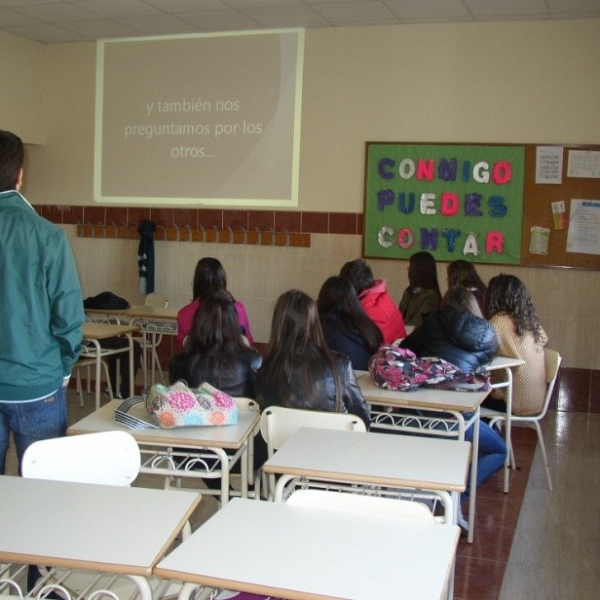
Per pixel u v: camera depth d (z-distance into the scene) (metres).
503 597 2.80
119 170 6.81
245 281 6.50
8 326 2.31
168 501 1.70
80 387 5.45
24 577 2.50
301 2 5.42
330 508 1.78
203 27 6.26
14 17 6.05
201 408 2.47
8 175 2.33
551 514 3.63
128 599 1.84
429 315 3.45
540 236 5.66
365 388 3.14
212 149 6.50
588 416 5.55
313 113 6.18
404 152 5.92
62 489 1.76
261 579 1.36
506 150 5.68
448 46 5.77
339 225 6.17
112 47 6.74
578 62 5.50
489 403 4.05
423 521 1.73
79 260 7.00
